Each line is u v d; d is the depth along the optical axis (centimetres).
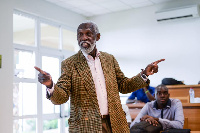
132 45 711
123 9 717
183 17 645
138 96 580
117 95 150
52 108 627
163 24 676
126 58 718
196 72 636
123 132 146
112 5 680
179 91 445
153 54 685
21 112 551
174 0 662
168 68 666
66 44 689
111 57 161
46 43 627
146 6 698
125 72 715
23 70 562
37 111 585
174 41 662
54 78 643
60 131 641
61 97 135
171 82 527
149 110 355
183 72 649
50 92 131
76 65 145
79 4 657
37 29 602
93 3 656
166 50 671
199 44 636
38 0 597
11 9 530
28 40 582
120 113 148
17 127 542
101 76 148
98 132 136
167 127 317
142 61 697
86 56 149
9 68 517
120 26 729
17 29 559
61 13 666
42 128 594
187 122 345
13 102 536
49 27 641
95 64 149
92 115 138
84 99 141
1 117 498
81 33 146
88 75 143
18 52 555
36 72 589
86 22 149
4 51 511
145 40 696
